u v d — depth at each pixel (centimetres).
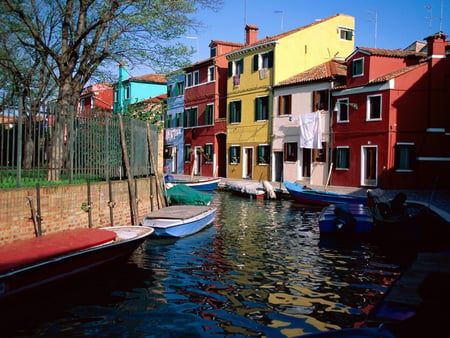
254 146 3166
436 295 496
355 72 2491
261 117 3127
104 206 1105
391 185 2308
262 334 614
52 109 973
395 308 469
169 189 1725
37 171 929
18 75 1642
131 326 633
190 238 1250
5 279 646
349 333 427
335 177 2592
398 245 1177
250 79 3200
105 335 604
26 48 1684
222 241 1212
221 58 3566
